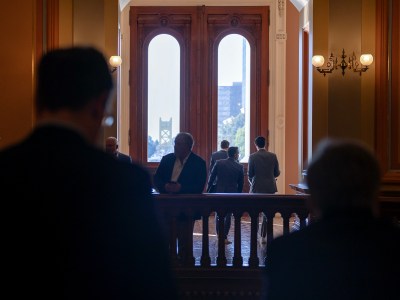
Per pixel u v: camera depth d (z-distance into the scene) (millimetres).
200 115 12070
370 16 6820
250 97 12094
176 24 12023
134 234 1282
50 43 6742
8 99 6539
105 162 1325
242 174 8359
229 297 5176
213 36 12055
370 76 6812
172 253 5176
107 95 1445
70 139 1330
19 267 1240
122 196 1291
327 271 1492
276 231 9383
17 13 6566
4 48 6559
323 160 1625
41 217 1253
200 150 12047
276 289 1540
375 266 1476
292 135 12023
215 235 9016
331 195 1577
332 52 6875
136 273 1276
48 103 1368
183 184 5816
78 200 1270
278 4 11953
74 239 1252
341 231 1530
